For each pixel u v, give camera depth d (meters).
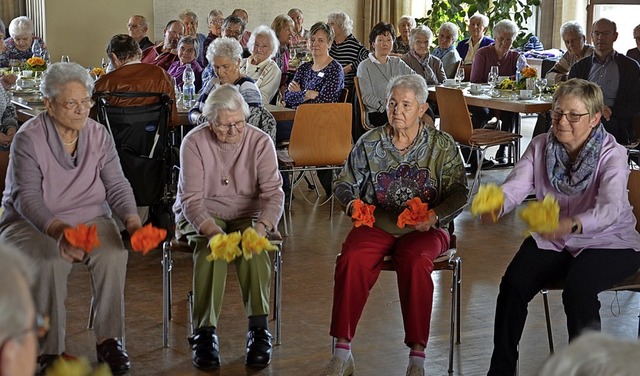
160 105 4.89
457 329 3.78
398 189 3.52
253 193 3.69
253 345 3.52
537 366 3.59
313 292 4.41
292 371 3.49
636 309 4.27
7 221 3.40
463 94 6.40
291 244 5.25
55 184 3.37
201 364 3.48
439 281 4.58
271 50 6.29
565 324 4.04
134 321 3.98
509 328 3.21
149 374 3.43
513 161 7.62
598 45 6.52
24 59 8.08
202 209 3.56
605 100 6.50
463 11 10.12
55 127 3.35
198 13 10.91
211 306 3.53
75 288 4.38
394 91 3.47
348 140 5.56
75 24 10.06
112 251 3.37
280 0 11.42
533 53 10.27
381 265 3.41
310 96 6.11
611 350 1.03
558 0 11.09
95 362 3.49
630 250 3.18
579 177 3.20
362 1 11.96
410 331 3.31
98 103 4.79
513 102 6.29
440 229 3.51
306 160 5.50
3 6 10.21
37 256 3.23
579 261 3.14
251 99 4.76
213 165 3.64
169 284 3.75
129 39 5.45
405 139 3.51
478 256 5.06
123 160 4.84
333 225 5.71
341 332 3.33
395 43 8.90
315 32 6.18
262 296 3.55
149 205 4.96
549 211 3.02
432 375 3.48
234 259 3.57
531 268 3.22
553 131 3.26
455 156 3.51
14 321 1.11
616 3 9.85
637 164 6.88
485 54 7.82
